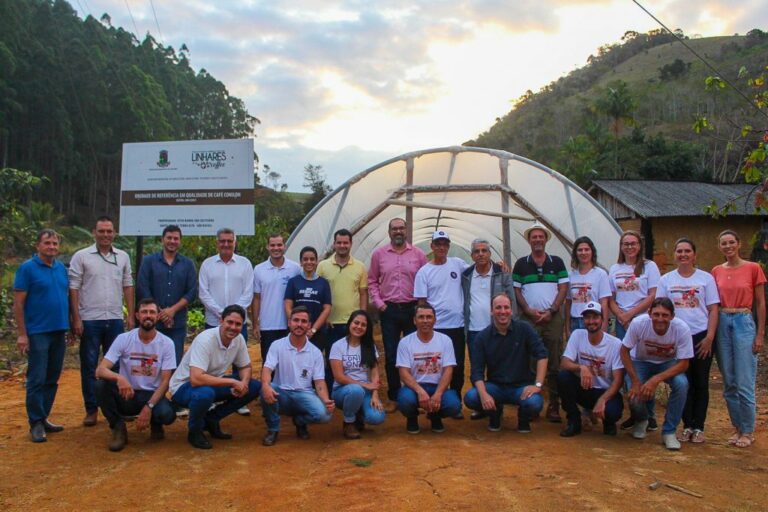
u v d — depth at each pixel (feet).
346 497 13.94
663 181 71.10
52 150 162.91
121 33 218.18
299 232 30.14
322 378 19.39
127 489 14.58
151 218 27.68
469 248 43.21
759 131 28.48
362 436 19.63
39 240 18.70
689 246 18.94
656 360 18.75
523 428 19.89
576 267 22.11
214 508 13.46
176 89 239.50
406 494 13.99
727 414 22.81
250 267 22.24
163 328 20.68
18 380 27.89
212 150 27.22
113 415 17.93
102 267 20.17
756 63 215.92
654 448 17.90
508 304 19.66
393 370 23.25
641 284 21.11
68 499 13.97
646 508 13.16
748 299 18.34
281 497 14.05
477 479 14.96
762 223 62.39
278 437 19.56
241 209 26.96
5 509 13.41
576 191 27.71
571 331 21.99
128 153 27.94
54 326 18.74
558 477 15.06
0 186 44.42
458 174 29.68
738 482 14.85
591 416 21.03
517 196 27.73
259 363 32.99
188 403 18.15
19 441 18.44
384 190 29.55
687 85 244.63
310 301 21.57
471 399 20.17
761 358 33.27
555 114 286.05
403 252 23.25
